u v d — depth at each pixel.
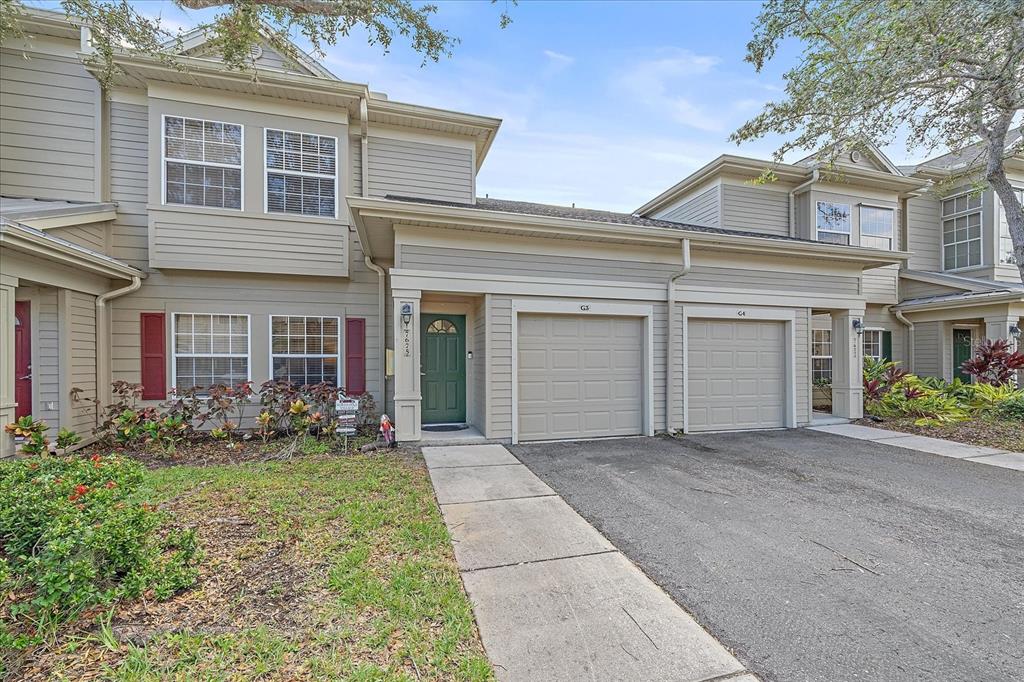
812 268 8.78
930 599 2.82
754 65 7.42
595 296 7.50
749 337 8.46
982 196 12.15
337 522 3.77
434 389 8.34
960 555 3.41
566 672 2.14
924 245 12.92
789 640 2.42
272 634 2.33
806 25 6.79
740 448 6.88
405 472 5.34
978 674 2.17
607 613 2.63
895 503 4.52
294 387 7.49
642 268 7.80
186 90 7.46
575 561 3.26
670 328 7.76
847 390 9.15
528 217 6.67
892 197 11.79
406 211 6.28
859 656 2.29
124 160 7.63
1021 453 6.58
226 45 5.91
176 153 7.44
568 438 7.43
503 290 7.10
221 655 2.17
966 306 10.78
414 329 6.81
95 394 7.06
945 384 10.77
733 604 2.75
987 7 5.80
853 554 3.42
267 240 7.85
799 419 8.65
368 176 8.69
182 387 7.79
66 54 7.38
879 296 12.10
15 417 5.92
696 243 7.70
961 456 6.41
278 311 8.22
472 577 3.00
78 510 2.69
